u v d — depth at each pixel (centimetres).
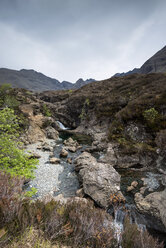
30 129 2455
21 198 347
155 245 362
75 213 365
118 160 1398
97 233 317
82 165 1288
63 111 4706
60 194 881
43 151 1852
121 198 780
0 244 235
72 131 3531
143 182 1057
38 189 984
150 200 746
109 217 441
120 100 3003
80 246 291
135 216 718
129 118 1822
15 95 3700
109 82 5531
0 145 792
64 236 299
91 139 2708
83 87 6159
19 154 812
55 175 1216
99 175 948
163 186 967
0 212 278
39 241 262
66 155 1723
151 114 1630
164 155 1230
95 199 796
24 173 695
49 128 2912
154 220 649
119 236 363
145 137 1569
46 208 366
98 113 3284
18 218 286
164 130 1357
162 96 1809
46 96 6700
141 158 1359
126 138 1652
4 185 316
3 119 881
